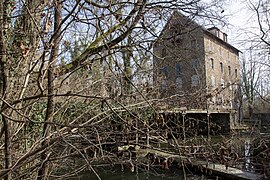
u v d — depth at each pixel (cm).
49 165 301
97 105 292
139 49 279
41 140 259
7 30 277
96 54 288
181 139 296
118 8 267
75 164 310
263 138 474
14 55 277
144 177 729
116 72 261
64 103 305
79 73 323
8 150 269
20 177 275
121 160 270
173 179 476
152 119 277
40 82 235
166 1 290
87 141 243
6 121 263
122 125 265
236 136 470
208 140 313
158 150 259
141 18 269
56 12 250
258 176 793
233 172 857
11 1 274
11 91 280
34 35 269
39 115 353
